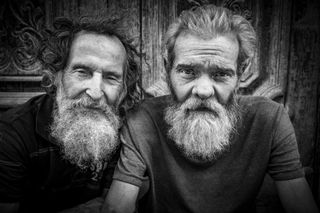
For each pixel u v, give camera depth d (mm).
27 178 873
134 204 867
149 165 887
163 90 1158
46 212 923
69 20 879
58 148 877
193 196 892
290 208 868
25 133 839
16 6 1129
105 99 836
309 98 1209
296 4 1149
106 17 894
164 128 928
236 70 867
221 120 835
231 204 903
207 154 852
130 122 912
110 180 955
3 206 819
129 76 926
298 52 1177
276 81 1185
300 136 1230
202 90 806
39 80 1160
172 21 1153
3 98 1163
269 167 926
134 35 1152
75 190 933
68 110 828
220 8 867
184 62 816
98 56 802
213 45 796
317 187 1255
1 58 1154
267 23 1157
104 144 850
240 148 916
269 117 917
